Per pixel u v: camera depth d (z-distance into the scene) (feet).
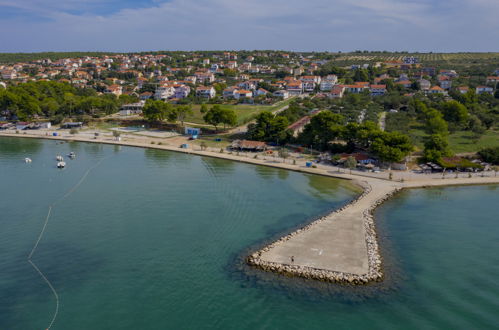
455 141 568.82
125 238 275.18
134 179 423.23
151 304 198.80
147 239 273.54
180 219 310.24
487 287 215.10
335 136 540.52
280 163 494.18
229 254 249.96
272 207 339.57
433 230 292.40
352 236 272.51
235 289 210.18
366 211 324.39
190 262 239.71
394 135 463.42
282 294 205.57
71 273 228.43
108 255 250.16
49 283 217.56
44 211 326.85
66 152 557.74
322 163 492.13
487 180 419.33
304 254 243.81
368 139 495.00
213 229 290.76
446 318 188.65
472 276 226.38
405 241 272.72
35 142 625.41
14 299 202.80
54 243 267.18
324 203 351.05
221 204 346.13
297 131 635.25
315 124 550.77
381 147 453.17
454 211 333.62
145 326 182.60
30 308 195.83
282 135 584.40
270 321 185.26
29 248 259.39
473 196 374.63
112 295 206.59
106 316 189.78
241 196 369.09
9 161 498.69
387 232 288.51
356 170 458.09
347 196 371.56
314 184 410.31
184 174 445.78
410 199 364.38
